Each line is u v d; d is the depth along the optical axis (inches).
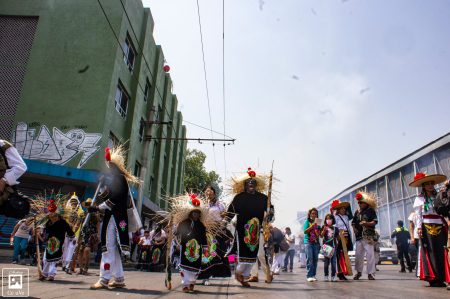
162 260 572.4
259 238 263.9
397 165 1011.3
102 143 671.8
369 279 361.4
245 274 260.7
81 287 219.6
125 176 235.1
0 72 713.6
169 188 1288.1
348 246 366.0
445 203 248.8
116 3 745.0
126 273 422.6
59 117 685.9
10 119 691.4
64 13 739.4
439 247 264.5
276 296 197.8
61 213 279.6
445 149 811.4
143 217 1016.2
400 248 529.7
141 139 917.8
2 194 126.3
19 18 744.3
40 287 208.7
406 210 986.1
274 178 276.7
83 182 647.8
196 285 273.4
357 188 1359.5
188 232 230.8
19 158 131.9
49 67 709.9
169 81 1181.7
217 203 280.2
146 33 874.8
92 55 714.8
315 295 203.8
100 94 693.3
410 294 211.3
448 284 256.5
